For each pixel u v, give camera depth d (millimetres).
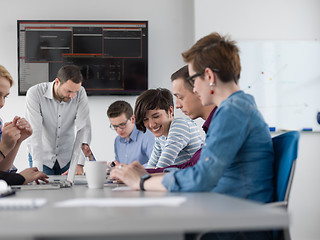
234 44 1354
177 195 1067
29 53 4035
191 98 1853
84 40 4078
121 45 4105
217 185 1258
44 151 3467
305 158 3953
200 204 850
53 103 3348
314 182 3939
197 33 3994
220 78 1318
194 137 2199
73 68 3150
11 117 4059
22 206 827
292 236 3900
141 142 3020
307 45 4004
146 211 756
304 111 3971
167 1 4188
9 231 660
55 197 1120
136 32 4109
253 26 3990
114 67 4098
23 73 4035
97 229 665
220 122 1192
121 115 2990
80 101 3469
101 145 4121
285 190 1188
